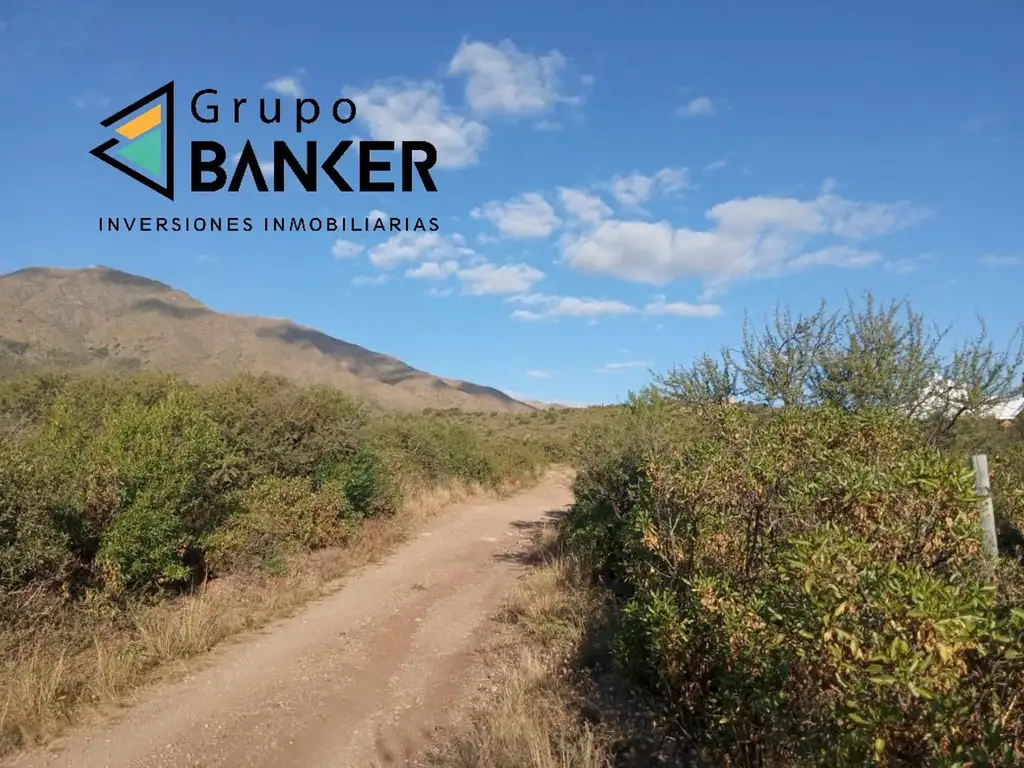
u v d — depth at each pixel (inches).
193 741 220.4
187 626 308.7
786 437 202.8
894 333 374.9
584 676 260.2
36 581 286.7
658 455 229.3
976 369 362.9
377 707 253.4
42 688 230.8
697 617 178.1
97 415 532.4
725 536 186.2
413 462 902.4
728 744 172.4
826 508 150.5
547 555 510.3
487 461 1075.9
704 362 414.3
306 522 499.5
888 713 102.4
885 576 111.7
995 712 105.3
